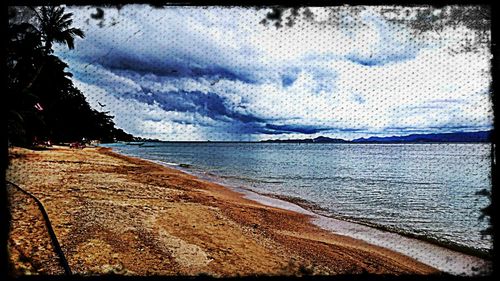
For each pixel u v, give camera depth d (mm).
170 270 4445
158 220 6859
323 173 25000
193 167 27781
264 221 8461
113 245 5043
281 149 70062
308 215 9984
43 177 10484
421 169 26062
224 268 4730
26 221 5387
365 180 20234
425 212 10906
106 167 17609
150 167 22281
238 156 48719
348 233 7965
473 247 6555
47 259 4164
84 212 6598
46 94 11336
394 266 5547
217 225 7195
